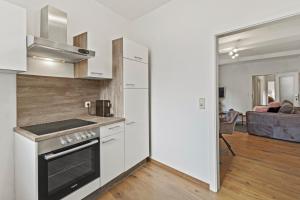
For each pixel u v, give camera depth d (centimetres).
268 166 270
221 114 501
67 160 166
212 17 202
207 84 209
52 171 154
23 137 153
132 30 317
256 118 454
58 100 215
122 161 229
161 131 271
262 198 189
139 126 262
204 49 211
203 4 210
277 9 155
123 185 218
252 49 520
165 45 261
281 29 368
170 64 254
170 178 236
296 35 378
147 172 254
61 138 155
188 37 229
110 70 239
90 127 182
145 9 277
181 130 242
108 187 212
